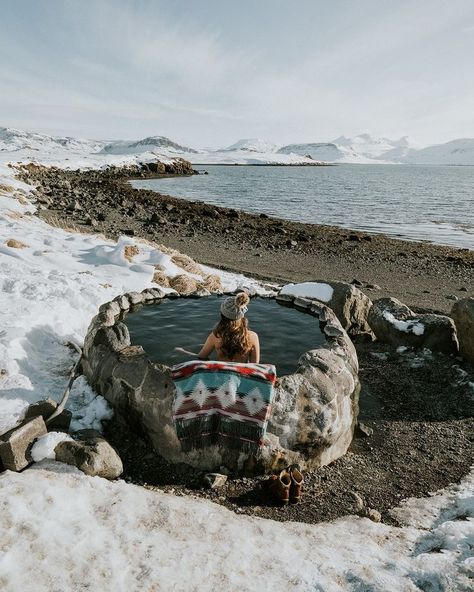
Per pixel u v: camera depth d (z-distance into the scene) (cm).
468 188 7044
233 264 1617
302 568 329
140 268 1046
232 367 452
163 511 381
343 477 480
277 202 4388
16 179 3556
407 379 714
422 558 343
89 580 297
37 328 654
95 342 561
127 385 491
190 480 450
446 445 548
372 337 860
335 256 1853
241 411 445
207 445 456
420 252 2009
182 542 346
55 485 381
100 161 8775
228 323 484
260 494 441
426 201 4719
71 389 552
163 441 467
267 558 339
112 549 327
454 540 369
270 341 620
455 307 764
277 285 1358
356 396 555
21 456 404
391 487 468
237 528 375
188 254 1733
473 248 2233
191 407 447
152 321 671
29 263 988
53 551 314
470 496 442
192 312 712
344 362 535
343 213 3612
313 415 471
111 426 508
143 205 3164
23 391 518
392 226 2950
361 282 1434
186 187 5981
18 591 281
